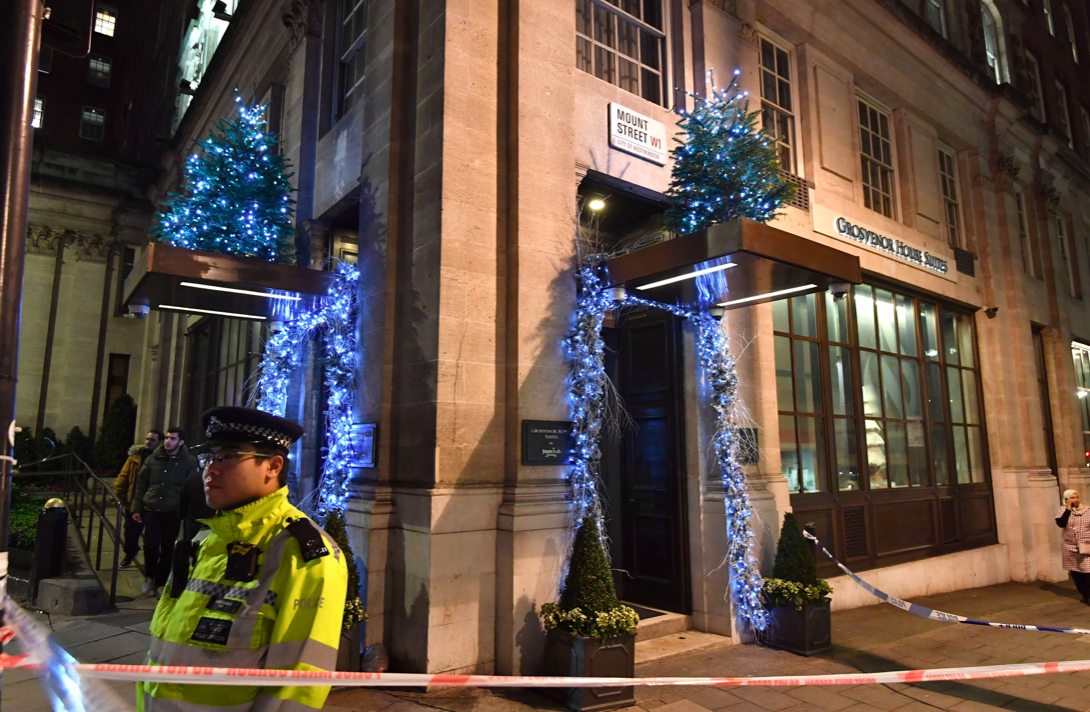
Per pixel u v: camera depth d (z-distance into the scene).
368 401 6.38
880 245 10.47
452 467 5.68
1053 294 14.41
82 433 17.44
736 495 6.99
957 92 12.84
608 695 5.06
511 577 5.62
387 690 5.26
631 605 7.71
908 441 10.62
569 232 6.59
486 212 6.21
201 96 13.64
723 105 6.92
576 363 6.36
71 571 7.79
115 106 21.78
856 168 10.55
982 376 12.73
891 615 8.48
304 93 8.87
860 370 9.91
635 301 6.93
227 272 6.29
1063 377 14.12
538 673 5.62
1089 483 13.91
